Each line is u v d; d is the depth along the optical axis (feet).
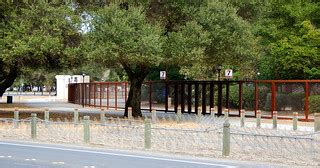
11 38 86.38
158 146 55.93
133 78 107.45
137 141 60.34
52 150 52.16
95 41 87.20
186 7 93.35
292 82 104.22
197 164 42.11
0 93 120.37
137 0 93.04
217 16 93.04
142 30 86.63
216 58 102.68
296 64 114.83
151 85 136.26
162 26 94.68
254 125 87.10
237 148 53.72
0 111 123.44
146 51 84.94
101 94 151.94
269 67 128.88
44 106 160.86
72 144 58.75
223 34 94.63
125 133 64.23
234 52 98.73
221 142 58.29
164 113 125.39
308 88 102.47
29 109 138.21
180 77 174.09
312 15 118.21
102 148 54.75
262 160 46.44
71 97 194.70
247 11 113.39
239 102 112.68
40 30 88.02
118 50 86.02
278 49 114.83
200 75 165.27
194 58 89.86
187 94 130.11
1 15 90.17
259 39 124.47
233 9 95.45
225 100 125.90
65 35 91.86
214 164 42.29
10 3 88.17
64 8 90.02
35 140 62.75
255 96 110.01
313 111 101.60
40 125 74.43
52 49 86.63
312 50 111.65
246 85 115.55
